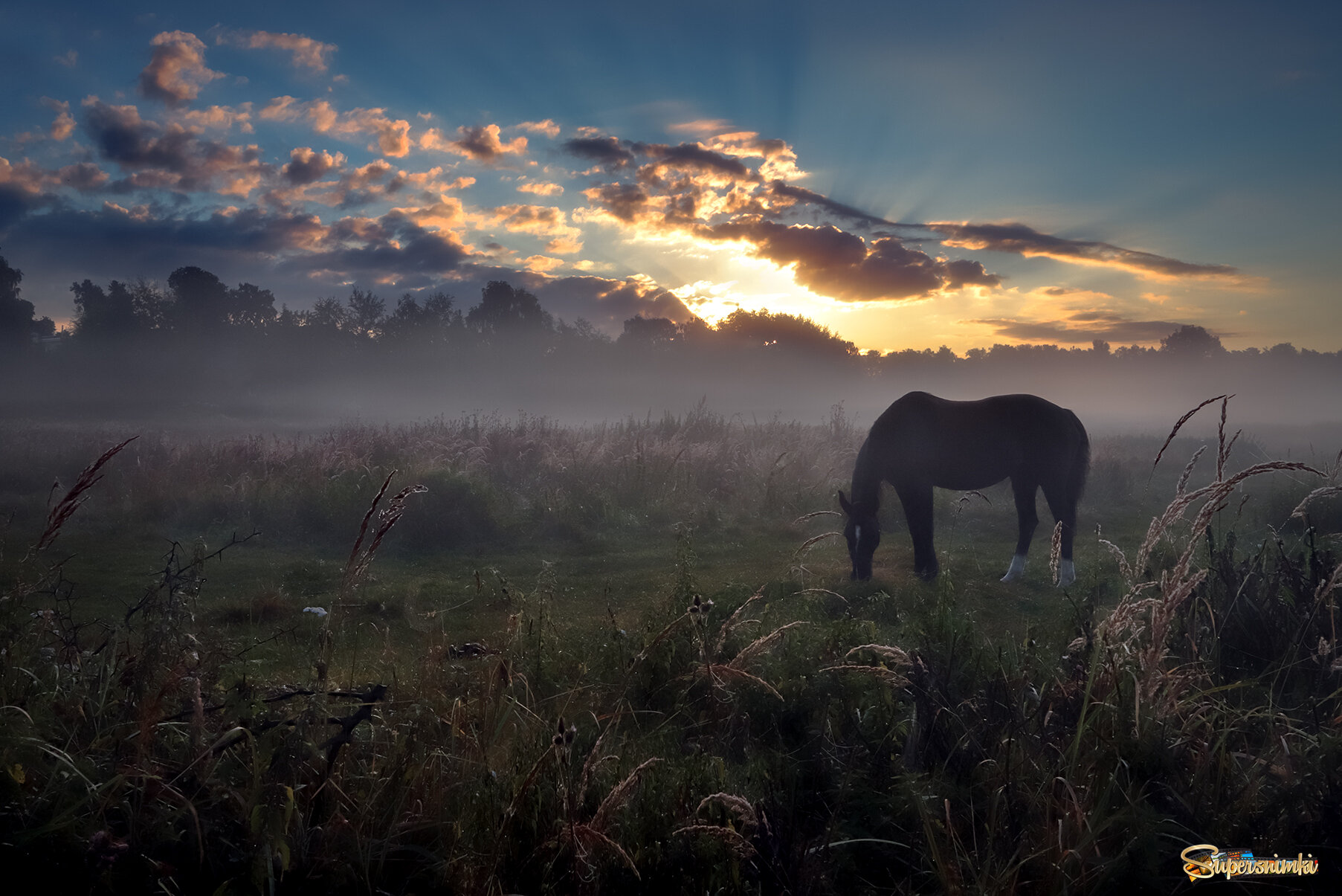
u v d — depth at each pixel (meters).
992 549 9.59
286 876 2.31
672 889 2.39
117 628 3.21
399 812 2.58
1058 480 7.91
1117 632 3.16
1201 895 2.37
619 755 3.01
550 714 3.69
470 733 3.11
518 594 6.35
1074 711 3.14
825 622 4.99
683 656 4.07
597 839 2.30
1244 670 4.08
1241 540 7.95
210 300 70.50
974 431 8.00
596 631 4.78
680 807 2.61
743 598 5.54
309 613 6.02
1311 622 4.01
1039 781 2.77
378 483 10.14
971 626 4.07
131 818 2.31
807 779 3.11
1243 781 2.82
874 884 2.58
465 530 9.83
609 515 10.81
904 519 11.43
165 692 2.63
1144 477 15.88
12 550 8.17
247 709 2.79
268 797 2.49
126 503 10.48
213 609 6.20
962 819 2.72
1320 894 2.33
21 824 2.30
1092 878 2.35
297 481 10.96
